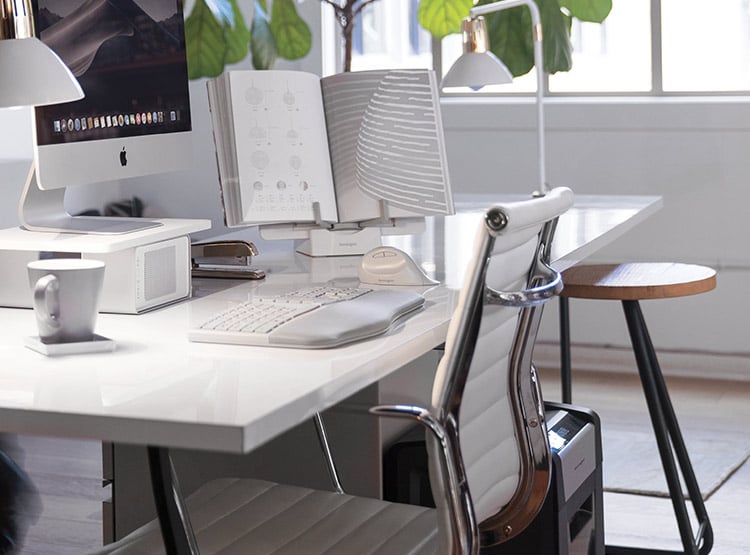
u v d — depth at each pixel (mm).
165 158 1813
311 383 1127
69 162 1580
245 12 3047
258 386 1118
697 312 4129
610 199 3025
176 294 1657
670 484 2271
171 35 1835
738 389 3943
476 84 2646
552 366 4277
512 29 3131
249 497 1509
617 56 4246
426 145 2051
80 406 1047
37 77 1274
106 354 1296
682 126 4070
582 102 4164
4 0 1283
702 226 4105
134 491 1745
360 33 4480
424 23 3295
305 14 3695
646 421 3539
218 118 1953
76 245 1522
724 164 4055
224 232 2957
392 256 1753
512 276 1333
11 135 2021
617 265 2535
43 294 1296
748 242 4059
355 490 1786
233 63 2762
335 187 2061
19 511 1805
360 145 2037
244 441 978
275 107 1979
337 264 1999
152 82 1780
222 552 1323
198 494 1523
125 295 1560
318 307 1464
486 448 1341
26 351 1317
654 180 4133
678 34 4172
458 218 2637
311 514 1446
